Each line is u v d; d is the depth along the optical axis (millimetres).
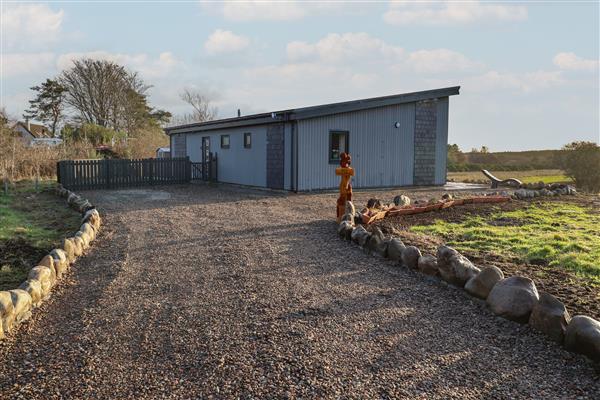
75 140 29922
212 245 6746
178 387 2865
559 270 5305
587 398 2725
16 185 15258
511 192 14180
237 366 3119
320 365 3123
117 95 41719
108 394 2797
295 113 14055
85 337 3619
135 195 13570
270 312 4098
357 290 4707
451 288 4723
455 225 8242
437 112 17781
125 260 5934
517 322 3779
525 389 2830
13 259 5957
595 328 3156
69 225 8453
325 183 15211
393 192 14867
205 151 20031
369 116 15992
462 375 2998
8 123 24266
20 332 3740
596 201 12031
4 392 2832
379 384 2883
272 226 8203
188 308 4227
